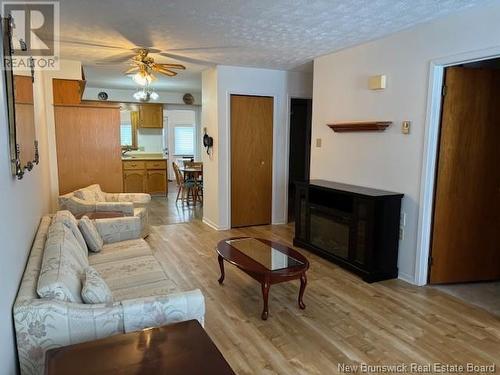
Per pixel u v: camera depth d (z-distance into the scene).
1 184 1.50
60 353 1.41
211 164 5.65
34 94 3.02
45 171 4.15
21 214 2.06
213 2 2.79
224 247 3.35
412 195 3.47
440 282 3.50
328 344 2.50
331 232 4.08
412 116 3.42
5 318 1.48
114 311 1.75
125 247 3.32
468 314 2.92
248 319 2.83
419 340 2.55
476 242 3.52
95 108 4.97
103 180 5.12
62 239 2.40
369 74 3.88
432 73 3.21
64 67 4.81
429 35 3.22
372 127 3.76
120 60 4.80
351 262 3.78
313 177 4.88
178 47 4.15
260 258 3.05
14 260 1.76
